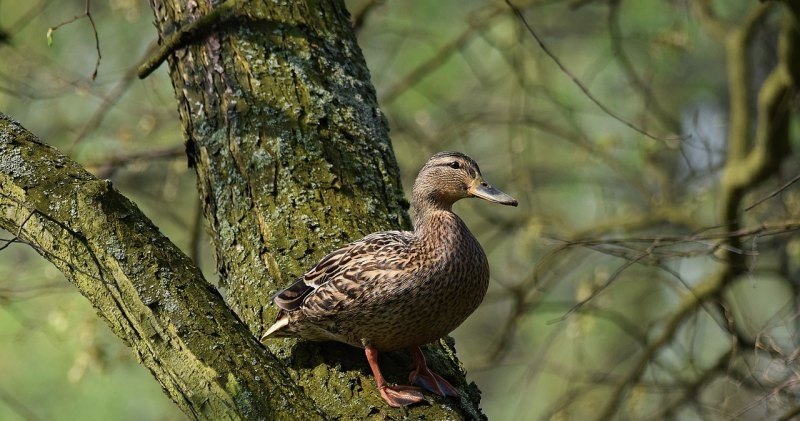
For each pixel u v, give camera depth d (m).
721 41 12.77
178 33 7.98
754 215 12.62
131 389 14.35
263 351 6.02
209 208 7.67
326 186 7.40
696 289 11.90
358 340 6.65
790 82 10.84
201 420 5.73
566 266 14.62
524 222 13.17
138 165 12.27
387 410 6.32
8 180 6.16
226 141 7.62
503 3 12.57
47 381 14.08
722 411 10.41
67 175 6.21
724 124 16.88
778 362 9.84
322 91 7.80
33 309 13.68
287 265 7.05
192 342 5.83
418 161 13.62
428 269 6.53
